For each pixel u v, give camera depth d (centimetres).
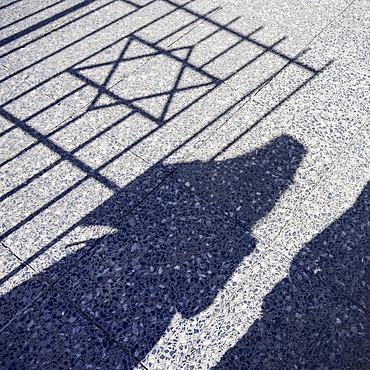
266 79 386
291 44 416
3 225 307
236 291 269
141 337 253
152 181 324
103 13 457
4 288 277
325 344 248
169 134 351
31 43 431
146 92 381
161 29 436
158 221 302
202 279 275
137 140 348
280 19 441
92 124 361
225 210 306
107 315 262
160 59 407
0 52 425
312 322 256
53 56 418
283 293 268
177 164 333
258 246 288
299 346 247
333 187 316
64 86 391
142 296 269
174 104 371
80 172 332
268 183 319
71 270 282
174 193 316
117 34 434
